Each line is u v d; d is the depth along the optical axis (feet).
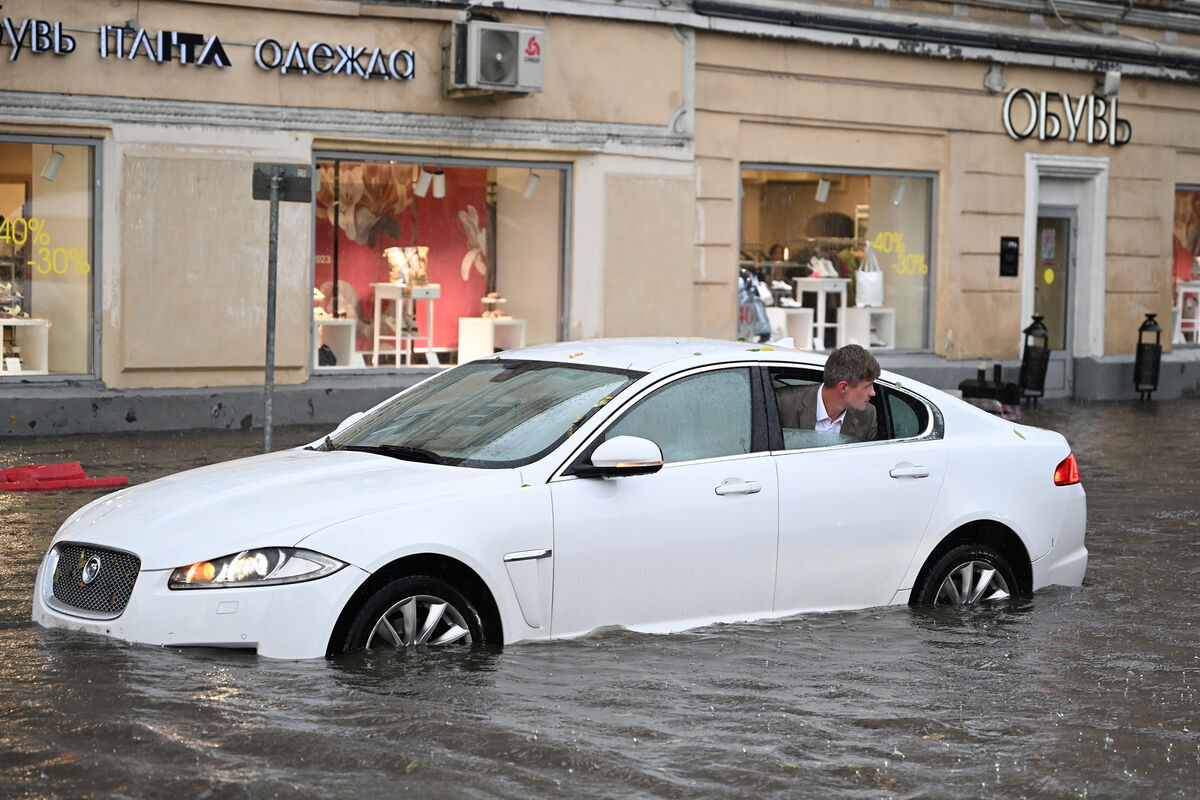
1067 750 21.59
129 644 23.75
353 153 67.41
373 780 18.88
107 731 20.22
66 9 59.47
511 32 66.54
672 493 26.99
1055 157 89.30
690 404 28.02
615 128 72.90
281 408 65.10
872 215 83.56
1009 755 21.24
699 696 23.43
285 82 64.49
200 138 62.75
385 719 21.13
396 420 29.43
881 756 20.92
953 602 30.73
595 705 22.62
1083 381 92.32
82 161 61.21
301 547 23.70
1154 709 24.00
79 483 46.01
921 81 83.41
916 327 85.81
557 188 72.90
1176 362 95.50
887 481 29.53
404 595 24.30
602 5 71.51
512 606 25.30
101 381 61.87
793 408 29.30
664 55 73.97
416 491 25.11
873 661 26.11
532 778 19.24
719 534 27.40
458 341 71.26
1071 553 32.60
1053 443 32.65
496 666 24.25
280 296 65.21
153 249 62.18
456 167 70.49
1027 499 31.55
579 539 25.91
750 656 25.91
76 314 61.46
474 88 66.33
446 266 70.69
